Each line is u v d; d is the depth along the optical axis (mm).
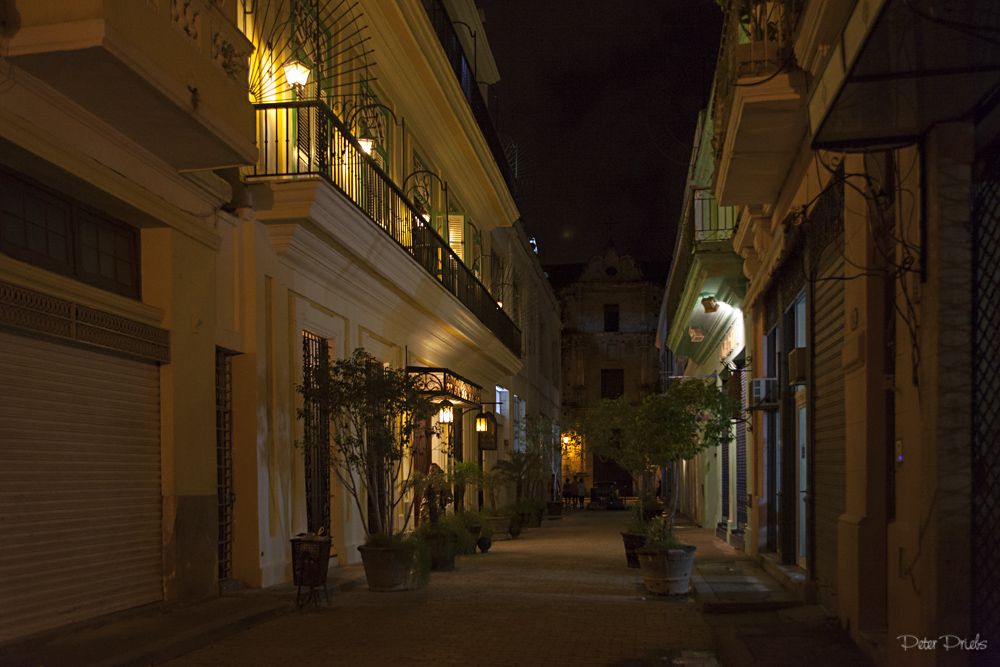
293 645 7203
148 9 6832
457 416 18859
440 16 17844
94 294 7477
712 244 14461
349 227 11336
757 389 13039
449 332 18188
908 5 3906
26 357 6746
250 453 10039
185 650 6852
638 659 6727
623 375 48125
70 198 7570
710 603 8852
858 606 6637
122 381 8031
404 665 6496
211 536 9102
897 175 5688
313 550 8938
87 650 6344
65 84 6762
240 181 10172
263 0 10734
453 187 20016
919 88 4691
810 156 8766
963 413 4949
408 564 10430
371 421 10531
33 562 6695
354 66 13508
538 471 27625
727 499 18922
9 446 6500
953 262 5012
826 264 8508
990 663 4793
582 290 48969
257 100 10617
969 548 4859
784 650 6375
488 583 11297
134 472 8133
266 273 10469
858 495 6863
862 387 6727
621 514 33219
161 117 7445
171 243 8641
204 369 9180
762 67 8062
